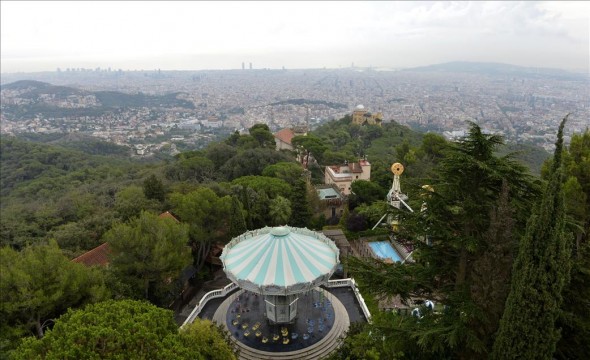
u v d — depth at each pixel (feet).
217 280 167.02
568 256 59.41
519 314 60.23
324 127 595.88
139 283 129.08
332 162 357.82
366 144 497.87
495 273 66.69
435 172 81.15
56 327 70.59
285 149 402.11
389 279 78.79
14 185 371.56
